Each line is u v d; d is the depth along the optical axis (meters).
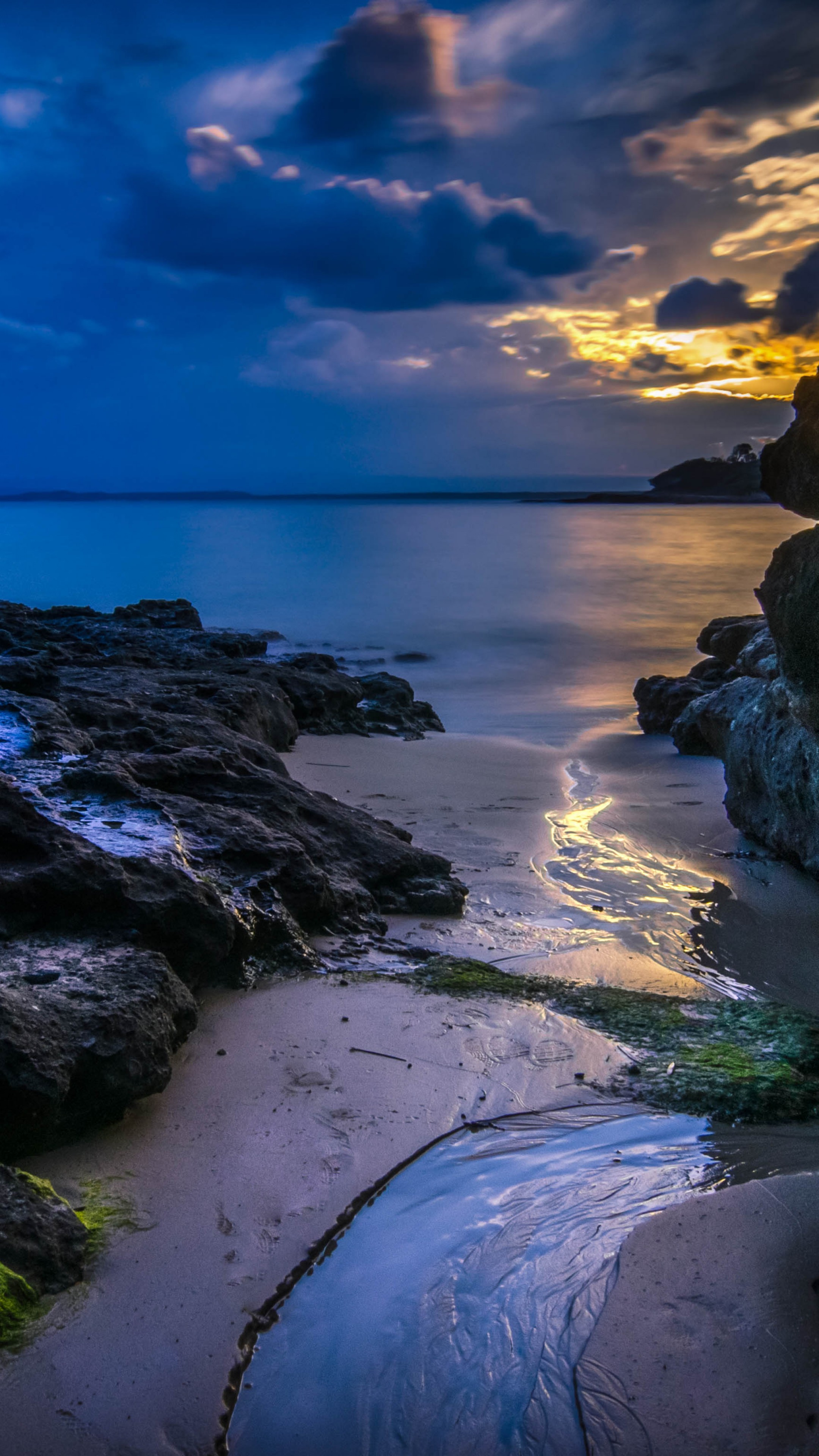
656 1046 5.08
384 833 8.03
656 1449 2.71
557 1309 3.23
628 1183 3.91
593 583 47.56
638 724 17.67
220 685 12.45
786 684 7.52
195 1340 3.07
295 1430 2.80
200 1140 4.07
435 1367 3.02
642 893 7.84
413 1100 4.45
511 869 8.36
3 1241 3.21
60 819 5.84
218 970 5.56
